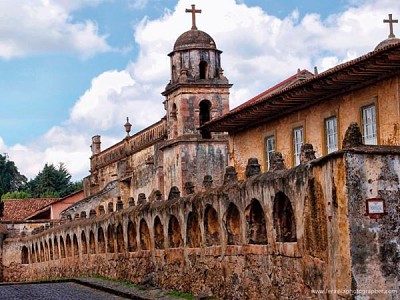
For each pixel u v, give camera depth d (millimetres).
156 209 32531
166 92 46500
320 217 17719
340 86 28797
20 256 69938
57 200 84125
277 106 32719
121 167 61844
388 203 16328
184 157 44344
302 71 40000
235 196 23797
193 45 45062
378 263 16156
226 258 24875
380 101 27234
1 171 135750
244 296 23438
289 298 20141
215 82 44969
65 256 52969
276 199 20719
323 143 31125
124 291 32500
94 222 44344
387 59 24234
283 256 20453
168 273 31219
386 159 16391
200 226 27250
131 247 37062
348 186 16156
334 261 16859
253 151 37531
